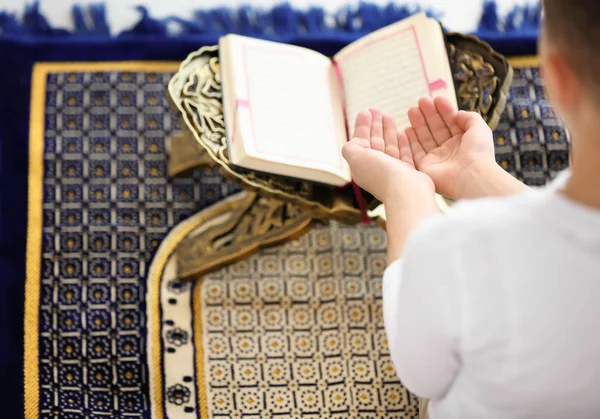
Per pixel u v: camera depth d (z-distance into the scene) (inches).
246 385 54.2
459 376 26.9
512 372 22.4
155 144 62.3
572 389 22.5
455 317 22.1
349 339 55.9
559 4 19.4
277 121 46.5
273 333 56.0
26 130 61.6
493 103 47.2
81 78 63.9
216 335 55.7
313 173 45.8
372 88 48.6
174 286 57.1
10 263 56.9
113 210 59.7
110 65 64.5
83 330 55.3
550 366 21.8
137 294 56.8
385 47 49.1
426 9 67.7
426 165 39.0
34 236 58.1
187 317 56.2
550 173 62.1
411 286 22.9
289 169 45.5
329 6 67.6
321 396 54.0
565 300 20.8
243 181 46.1
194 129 46.9
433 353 24.6
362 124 40.6
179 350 55.2
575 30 19.1
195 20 66.8
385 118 40.6
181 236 59.1
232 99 46.6
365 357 55.3
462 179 36.5
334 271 58.2
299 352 55.4
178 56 65.3
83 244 58.2
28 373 53.6
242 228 56.2
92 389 53.6
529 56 66.1
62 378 53.7
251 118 46.1
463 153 37.5
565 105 20.5
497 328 21.7
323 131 47.3
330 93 49.3
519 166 62.1
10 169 60.1
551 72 20.4
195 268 56.3
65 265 57.4
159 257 58.2
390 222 32.6
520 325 21.4
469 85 48.1
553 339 21.3
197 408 53.5
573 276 20.6
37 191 59.7
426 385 27.5
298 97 47.8
